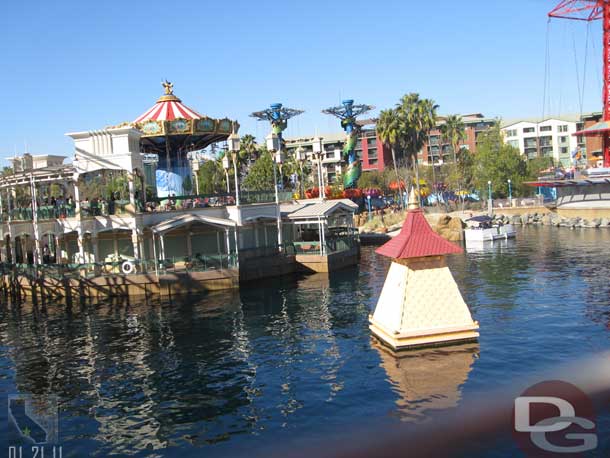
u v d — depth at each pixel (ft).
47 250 164.14
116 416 59.47
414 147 306.55
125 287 130.52
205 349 82.89
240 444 50.55
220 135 172.96
